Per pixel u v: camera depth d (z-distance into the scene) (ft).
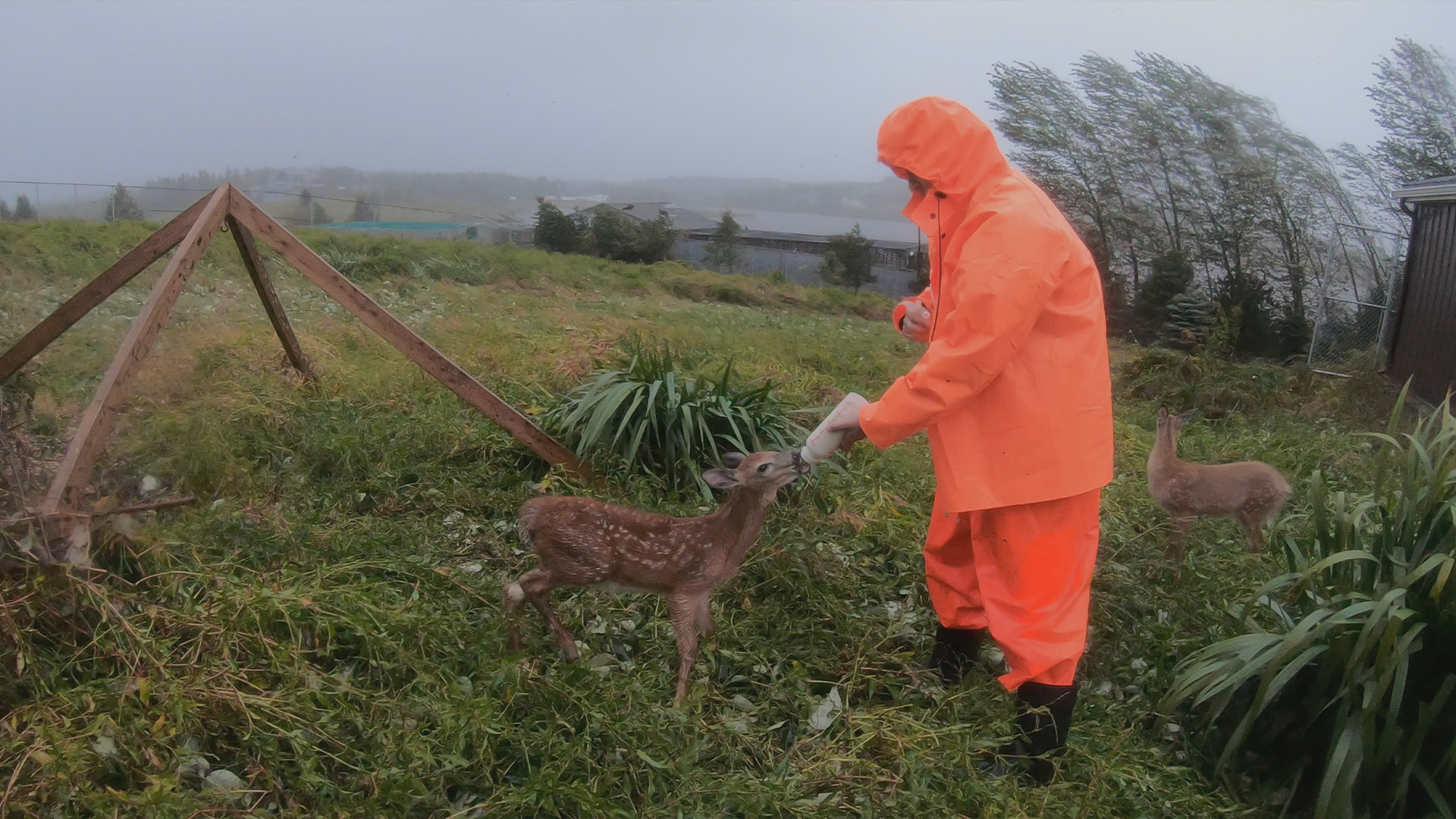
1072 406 11.90
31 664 10.91
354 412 21.07
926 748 11.87
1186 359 38.70
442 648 12.65
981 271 11.47
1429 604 12.19
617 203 149.28
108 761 10.02
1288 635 12.14
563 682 11.94
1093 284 12.26
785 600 15.75
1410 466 13.09
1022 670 12.23
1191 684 12.97
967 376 11.57
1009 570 12.27
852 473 21.03
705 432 19.76
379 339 29.19
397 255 55.83
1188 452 27.66
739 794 10.74
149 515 14.53
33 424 16.58
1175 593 16.70
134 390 19.65
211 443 16.96
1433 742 12.14
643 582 13.20
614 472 19.45
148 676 11.06
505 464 19.80
